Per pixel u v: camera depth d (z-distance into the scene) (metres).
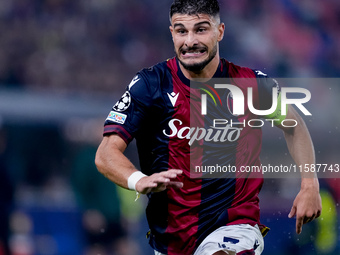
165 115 12.08
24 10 43.22
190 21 11.67
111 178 11.70
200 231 12.16
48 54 41.31
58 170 31.59
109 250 28.03
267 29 48.06
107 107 32.91
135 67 44.16
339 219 28.94
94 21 44.50
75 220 27.88
